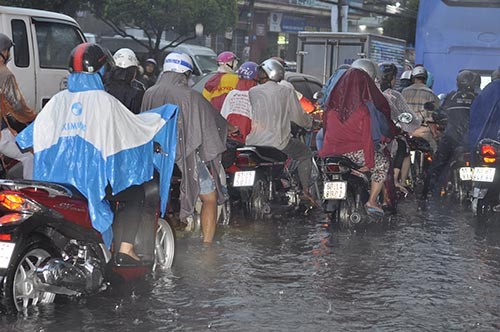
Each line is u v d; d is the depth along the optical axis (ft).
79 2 114.01
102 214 28.32
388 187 47.78
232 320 27.43
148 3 142.51
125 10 142.10
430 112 60.29
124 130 29.04
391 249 40.37
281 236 43.16
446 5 85.81
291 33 265.95
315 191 51.13
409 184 59.47
